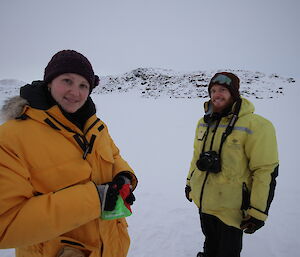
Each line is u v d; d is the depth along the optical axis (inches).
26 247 45.7
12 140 38.1
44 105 42.1
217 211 76.7
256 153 69.0
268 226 120.6
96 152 48.3
